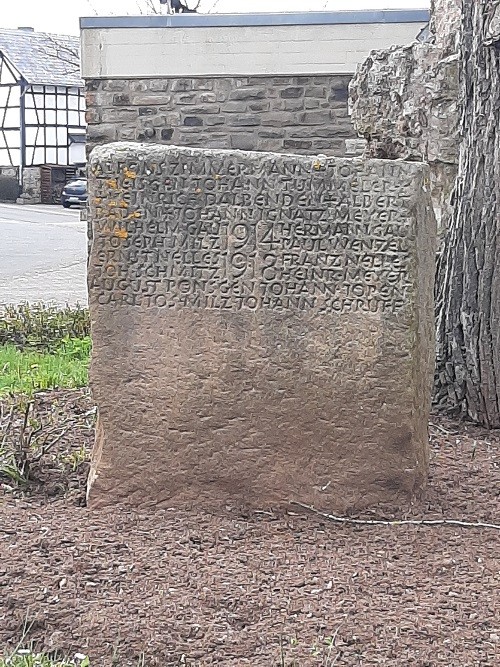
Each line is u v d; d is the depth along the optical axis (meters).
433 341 4.69
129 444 4.54
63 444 5.54
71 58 40.56
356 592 3.70
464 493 4.79
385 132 7.66
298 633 3.36
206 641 3.29
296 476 4.50
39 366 8.38
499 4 5.77
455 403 6.27
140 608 3.52
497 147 5.97
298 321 4.43
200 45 13.61
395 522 4.39
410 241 4.35
